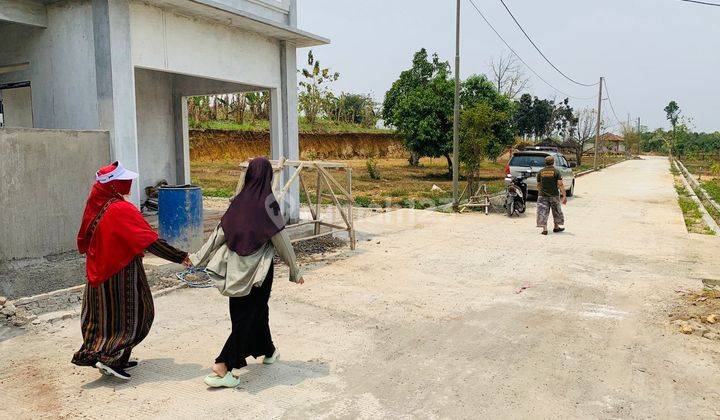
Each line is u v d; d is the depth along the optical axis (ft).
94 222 13.50
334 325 18.93
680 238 37.65
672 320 19.71
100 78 24.70
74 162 22.98
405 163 144.36
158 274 23.77
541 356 16.33
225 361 13.67
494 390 14.01
